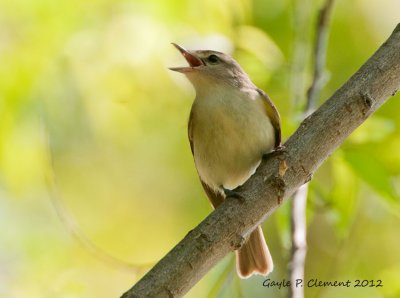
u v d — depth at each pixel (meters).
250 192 5.87
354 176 8.71
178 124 11.12
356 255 11.04
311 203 9.00
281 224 8.60
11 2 9.78
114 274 10.91
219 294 8.40
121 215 12.16
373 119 8.74
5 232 11.26
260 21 12.31
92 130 10.98
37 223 11.45
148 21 9.91
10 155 10.14
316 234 11.70
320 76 8.76
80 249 11.02
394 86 6.04
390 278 9.84
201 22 10.00
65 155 11.56
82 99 10.23
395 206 8.37
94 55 9.95
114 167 12.10
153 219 12.25
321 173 10.59
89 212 12.10
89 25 9.89
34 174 10.34
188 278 5.46
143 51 9.92
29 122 10.15
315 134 5.98
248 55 10.42
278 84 10.28
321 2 10.49
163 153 12.05
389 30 12.46
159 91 10.30
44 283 10.66
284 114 10.16
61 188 11.97
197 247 5.55
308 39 10.30
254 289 10.52
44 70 9.96
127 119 10.73
